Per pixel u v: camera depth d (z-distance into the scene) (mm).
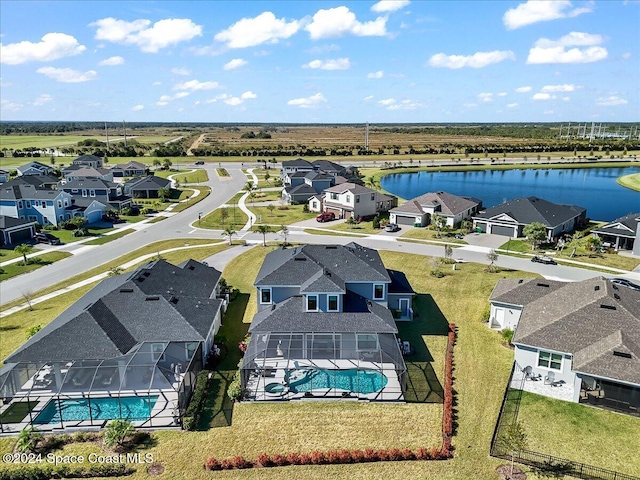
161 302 36062
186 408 29219
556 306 36062
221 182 135125
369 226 83062
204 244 71000
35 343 31156
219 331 40438
